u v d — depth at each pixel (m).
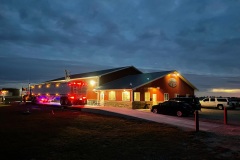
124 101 31.20
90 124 16.47
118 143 10.89
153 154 9.15
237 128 15.02
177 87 35.53
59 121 17.81
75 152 9.27
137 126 15.91
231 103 33.69
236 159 8.47
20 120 18.27
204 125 16.41
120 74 40.22
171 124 16.88
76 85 35.84
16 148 9.71
